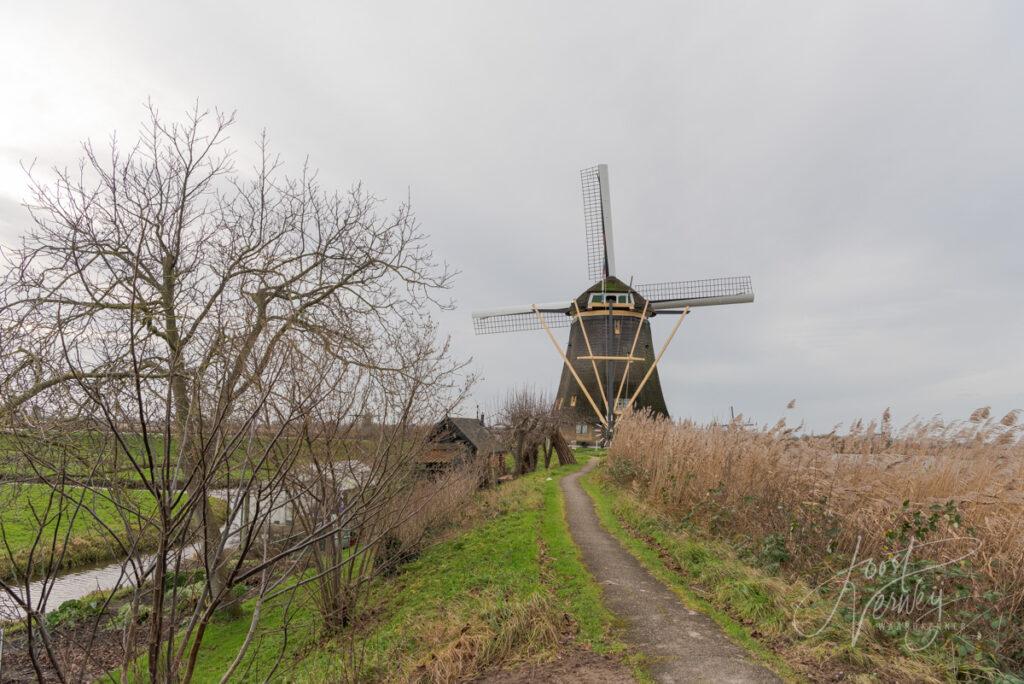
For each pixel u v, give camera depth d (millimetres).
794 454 11508
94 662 7121
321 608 11000
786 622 7449
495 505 20406
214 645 12078
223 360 5195
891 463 9742
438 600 10914
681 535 12664
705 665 6711
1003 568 7039
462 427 27297
